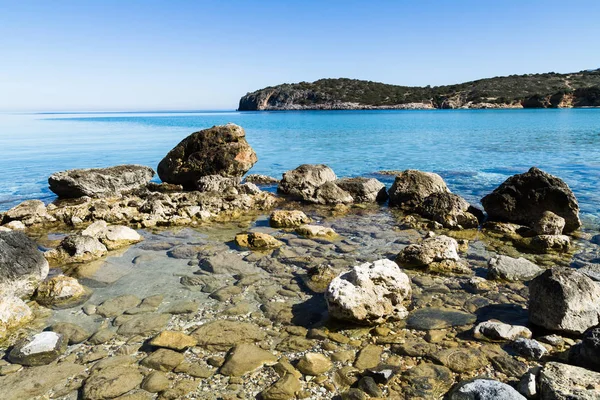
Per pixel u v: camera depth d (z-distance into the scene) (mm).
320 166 18062
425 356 5770
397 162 25234
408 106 138375
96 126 73375
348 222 13094
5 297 7043
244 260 9609
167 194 15539
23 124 83438
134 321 6867
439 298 7684
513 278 8414
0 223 13344
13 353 5910
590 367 5188
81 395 5070
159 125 73250
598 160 23484
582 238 11188
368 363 5617
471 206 13492
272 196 16391
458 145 32656
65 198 17594
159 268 9188
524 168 21891
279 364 5605
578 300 6254
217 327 6539
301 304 7461
